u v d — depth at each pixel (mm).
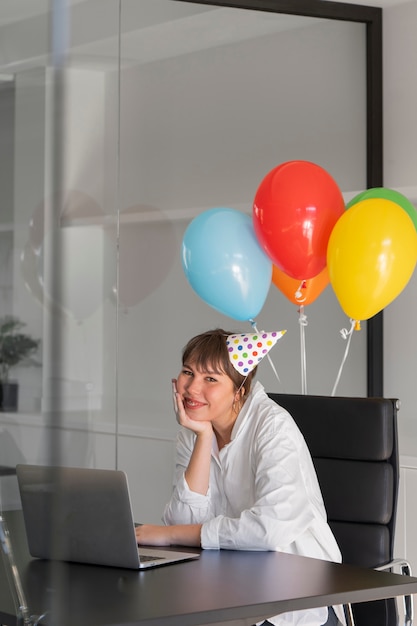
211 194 4309
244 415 2428
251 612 1652
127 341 4152
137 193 4129
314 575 1901
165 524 2461
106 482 1921
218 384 2396
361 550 2547
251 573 1918
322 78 4332
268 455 2305
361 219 3008
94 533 1966
